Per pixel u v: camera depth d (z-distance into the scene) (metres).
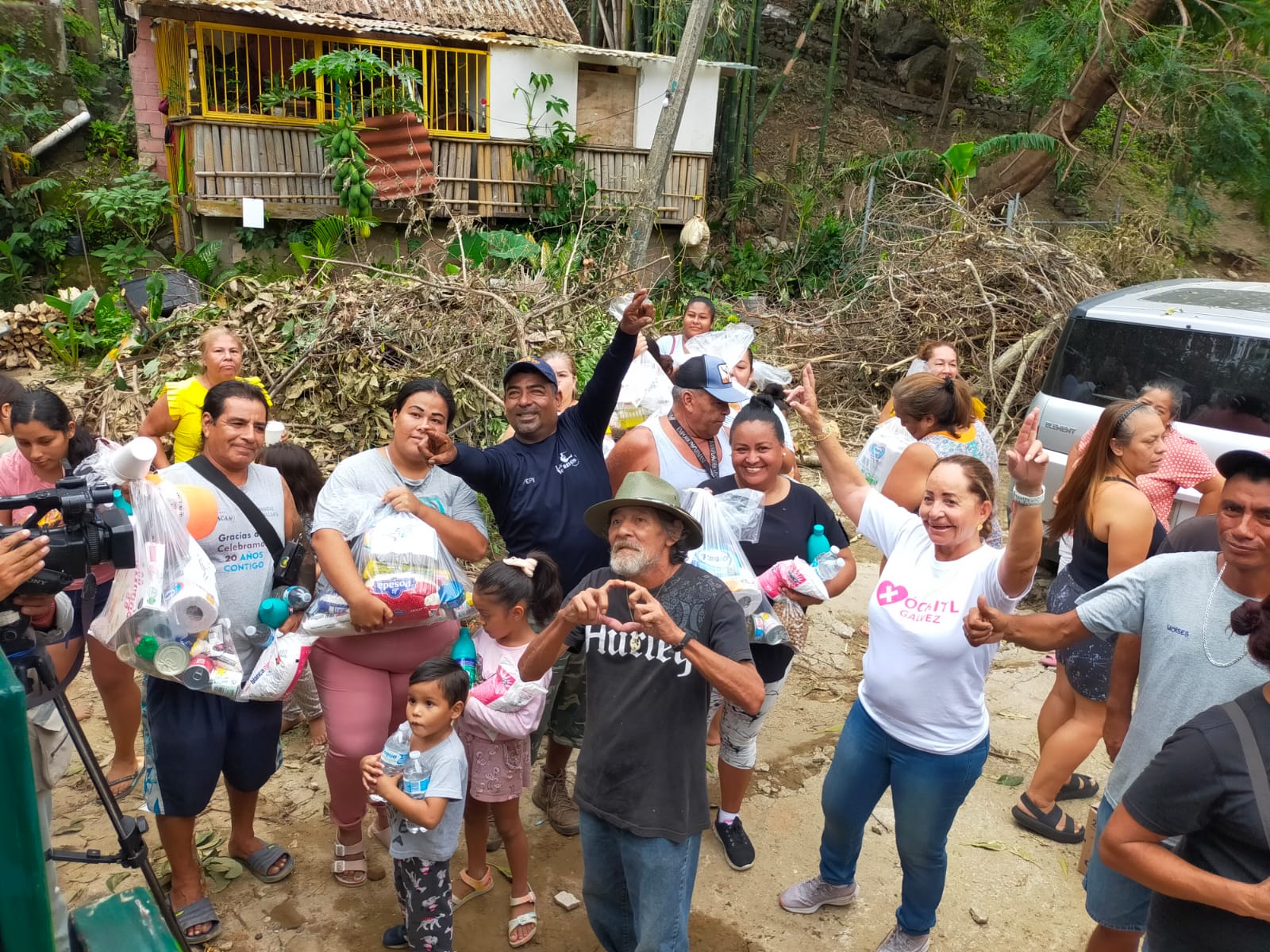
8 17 15.70
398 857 2.99
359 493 3.38
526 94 13.52
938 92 21.25
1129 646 3.04
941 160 15.48
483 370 6.68
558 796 3.98
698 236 14.02
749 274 14.51
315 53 12.87
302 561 3.58
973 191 17.17
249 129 12.48
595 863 2.79
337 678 3.39
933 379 4.27
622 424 5.29
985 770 4.52
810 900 3.53
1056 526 4.02
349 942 3.29
